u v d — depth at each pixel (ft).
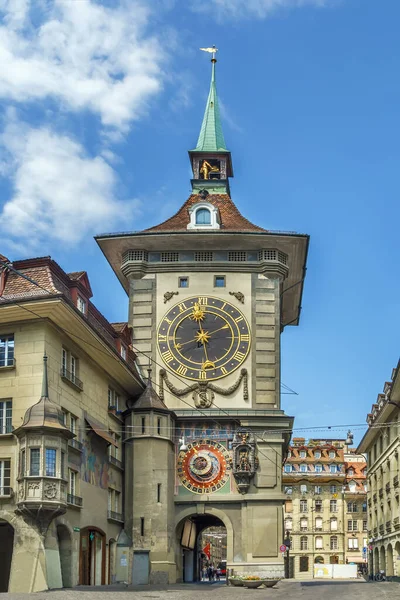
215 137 220.43
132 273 187.73
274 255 187.11
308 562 446.60
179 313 184.55
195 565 201.98
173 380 180.24
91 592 117.50
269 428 175.32
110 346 147.84
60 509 122.31
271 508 169.78
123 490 165.68
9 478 125.29
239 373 179.93
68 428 136.56
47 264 138.82
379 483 258.16
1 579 134.51
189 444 175.32
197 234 184.34
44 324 130.41
